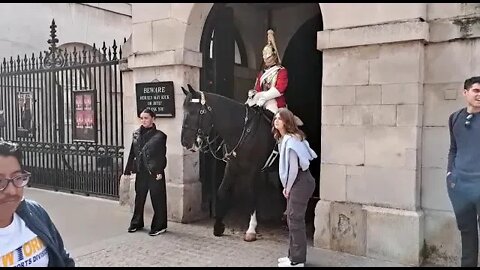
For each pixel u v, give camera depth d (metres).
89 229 5.76
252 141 5.21
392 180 4.53
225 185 5.38
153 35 6.37
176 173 6.21
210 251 4.83
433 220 4.44
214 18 6.54
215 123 5.17
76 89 8.51
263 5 9.23
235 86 9.10
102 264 4.38
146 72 6.47
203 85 6.50
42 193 8.38
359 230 4.70
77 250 4.84
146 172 5.55
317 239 4.98
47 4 11.79
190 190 6.23
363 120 4.68
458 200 3.71
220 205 5.42
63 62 8.49
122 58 7.11
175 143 6.19
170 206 6.22
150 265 4.36
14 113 9.59
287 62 9.63
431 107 4.47
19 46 11.27
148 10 6.38
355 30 4.64
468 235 3.74
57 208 7.05
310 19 9.24
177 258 4.58
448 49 4.36
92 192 8.13
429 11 4.46
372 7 4.59
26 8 11.38
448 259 4.37
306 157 4.15
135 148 5.60
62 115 8.66
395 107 4.49
